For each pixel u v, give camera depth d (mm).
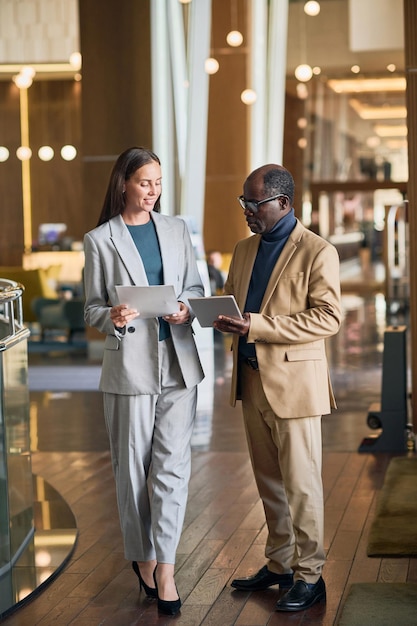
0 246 25047
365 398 10680
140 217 4641
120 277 4531
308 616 4391
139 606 4609
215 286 15914
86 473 7555
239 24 18906
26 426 5816
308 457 4449
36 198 24969
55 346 15758
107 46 14250
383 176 29500
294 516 4477
